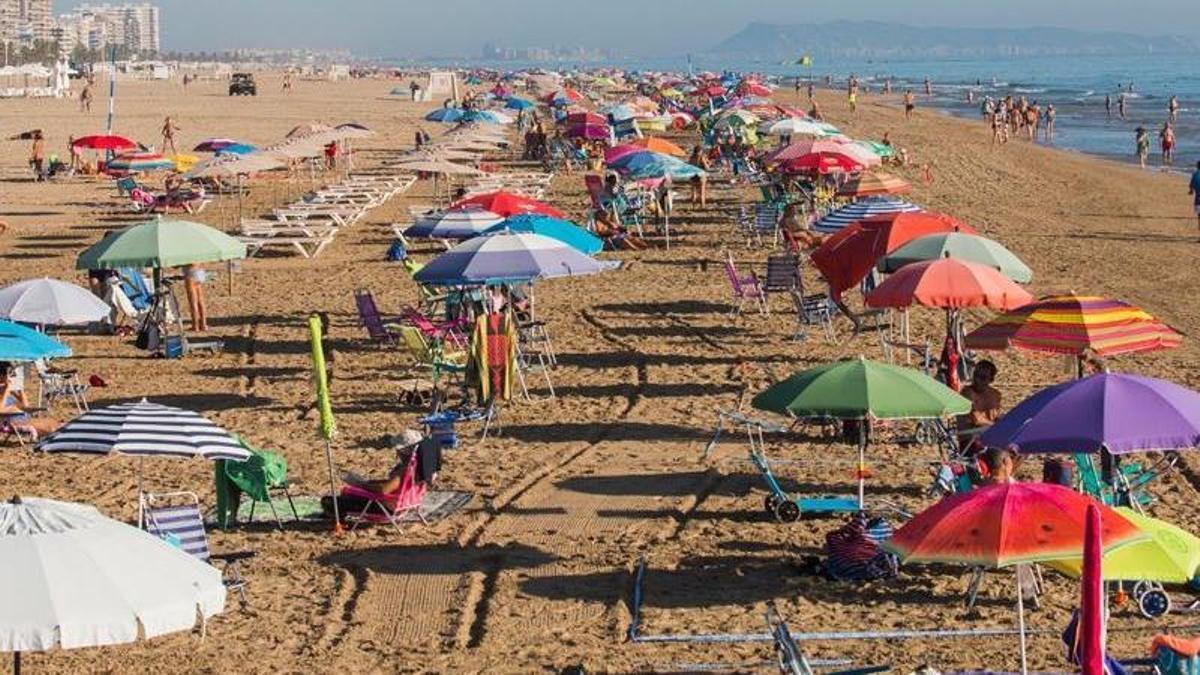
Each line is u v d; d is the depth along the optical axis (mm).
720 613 9828
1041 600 9961
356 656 9242
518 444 14172
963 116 82188
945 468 12023
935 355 17984
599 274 24578
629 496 12438
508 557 11000
